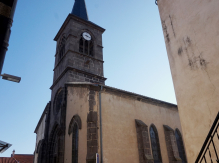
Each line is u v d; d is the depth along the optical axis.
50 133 19.22
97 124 14.12
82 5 28.61
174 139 18.22
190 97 8.09
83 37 23.73
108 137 14.22
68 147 14.73
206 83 7.49
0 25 3.50
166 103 20.14
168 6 10.27
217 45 7.27
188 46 8.61
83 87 16.00
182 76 8.66
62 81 20.53
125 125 15.73
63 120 16.14
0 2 3.64
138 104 17.81
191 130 7.79
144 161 14.76
